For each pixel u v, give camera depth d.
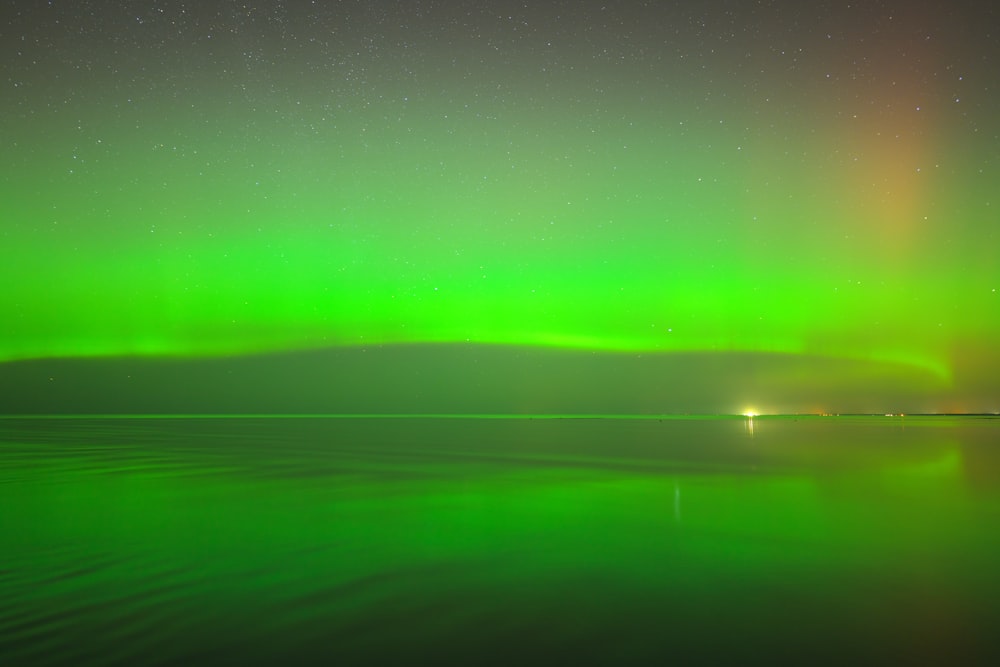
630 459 11.79
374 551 4.87
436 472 9.70
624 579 4.19
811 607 3.69
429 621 3.46
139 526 5.71
